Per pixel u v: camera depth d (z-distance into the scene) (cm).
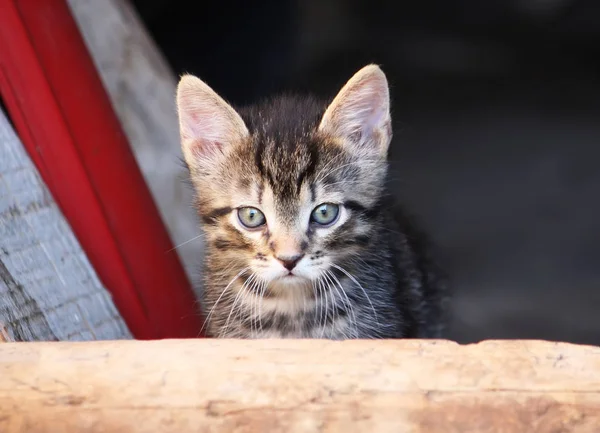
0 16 71
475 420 57
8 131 69
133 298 72
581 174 130
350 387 57
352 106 70
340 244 69
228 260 70
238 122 70
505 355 58
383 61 153
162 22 102
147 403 57
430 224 117
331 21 162
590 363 58
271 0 103
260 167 69
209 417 57
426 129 143
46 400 57
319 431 57
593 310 102
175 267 76
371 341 59
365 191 70
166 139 86
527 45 165
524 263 109
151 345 58
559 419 57
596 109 149
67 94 73
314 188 69
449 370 58
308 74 137
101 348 58
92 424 57
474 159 134
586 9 165
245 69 104
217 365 58
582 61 162
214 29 103
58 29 74
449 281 89
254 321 71
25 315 66
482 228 117
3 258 66
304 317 71
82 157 72
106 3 86
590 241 114
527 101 152
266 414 57
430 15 166
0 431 57
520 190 126
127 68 86
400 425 57
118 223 73
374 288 71
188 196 84
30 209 68
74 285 68
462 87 154
